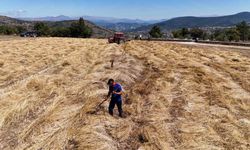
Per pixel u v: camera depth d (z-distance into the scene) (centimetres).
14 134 1023
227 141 958
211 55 2911
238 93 1523
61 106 1215
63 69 2016
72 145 896
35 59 2536
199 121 1109
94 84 1505
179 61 2403
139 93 1449
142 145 914
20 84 1591
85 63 2198
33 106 1250
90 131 948
